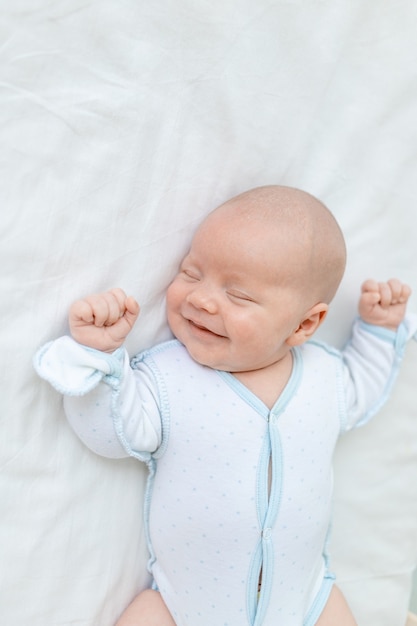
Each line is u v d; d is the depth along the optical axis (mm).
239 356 891
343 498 1189
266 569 946
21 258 755
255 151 931
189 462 918
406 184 1062
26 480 846
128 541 982
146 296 896
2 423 799
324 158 1008
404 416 1174
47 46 712
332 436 1009
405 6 967
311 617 1040
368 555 1227
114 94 770
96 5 726
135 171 816
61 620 931
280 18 872
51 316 797
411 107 1028
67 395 777
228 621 965
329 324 1111
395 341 1086
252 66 875
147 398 901
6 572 863
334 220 949
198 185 892
